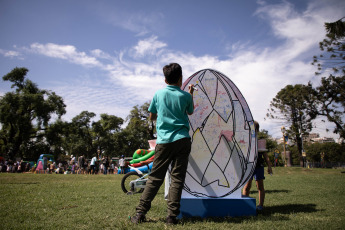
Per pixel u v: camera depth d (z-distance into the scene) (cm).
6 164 2795
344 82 2938
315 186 678
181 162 257
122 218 273
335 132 3148
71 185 712
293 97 3653
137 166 582
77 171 2592
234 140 325
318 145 7638
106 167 2341
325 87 3122
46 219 274
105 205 366
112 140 6300
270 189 614
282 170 2177
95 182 852
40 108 4138
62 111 4478
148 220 260
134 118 4625
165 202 398
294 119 3806
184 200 290
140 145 6316
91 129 6444
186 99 275
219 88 340
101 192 542
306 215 295
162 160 260
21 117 3984
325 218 278
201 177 315
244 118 326
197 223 249
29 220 270
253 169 310
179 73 285
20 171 2739
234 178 316
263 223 250
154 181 258
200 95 336
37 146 4488
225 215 290
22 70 4388
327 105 3222
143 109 4666
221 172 320
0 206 353
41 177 1259
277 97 3875
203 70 341
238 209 293
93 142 6244
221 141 327
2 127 4153
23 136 4081
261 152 376
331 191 553
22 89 4438
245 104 327
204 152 322
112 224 245
